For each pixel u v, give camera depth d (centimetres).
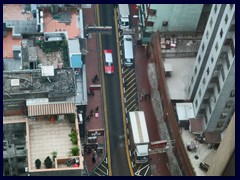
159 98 13812
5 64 11725
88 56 14362
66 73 10281
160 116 13488
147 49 14612
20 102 10000
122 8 15100
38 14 13038
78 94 12044
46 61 11500
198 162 12369
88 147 12544
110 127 13112
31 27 12875
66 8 13425
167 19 13950
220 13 10725
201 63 12088
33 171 9362
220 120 12112
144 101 13712
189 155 12456
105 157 12581
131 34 14825
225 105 11562
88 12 15225
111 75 14062
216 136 12481
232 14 9919
